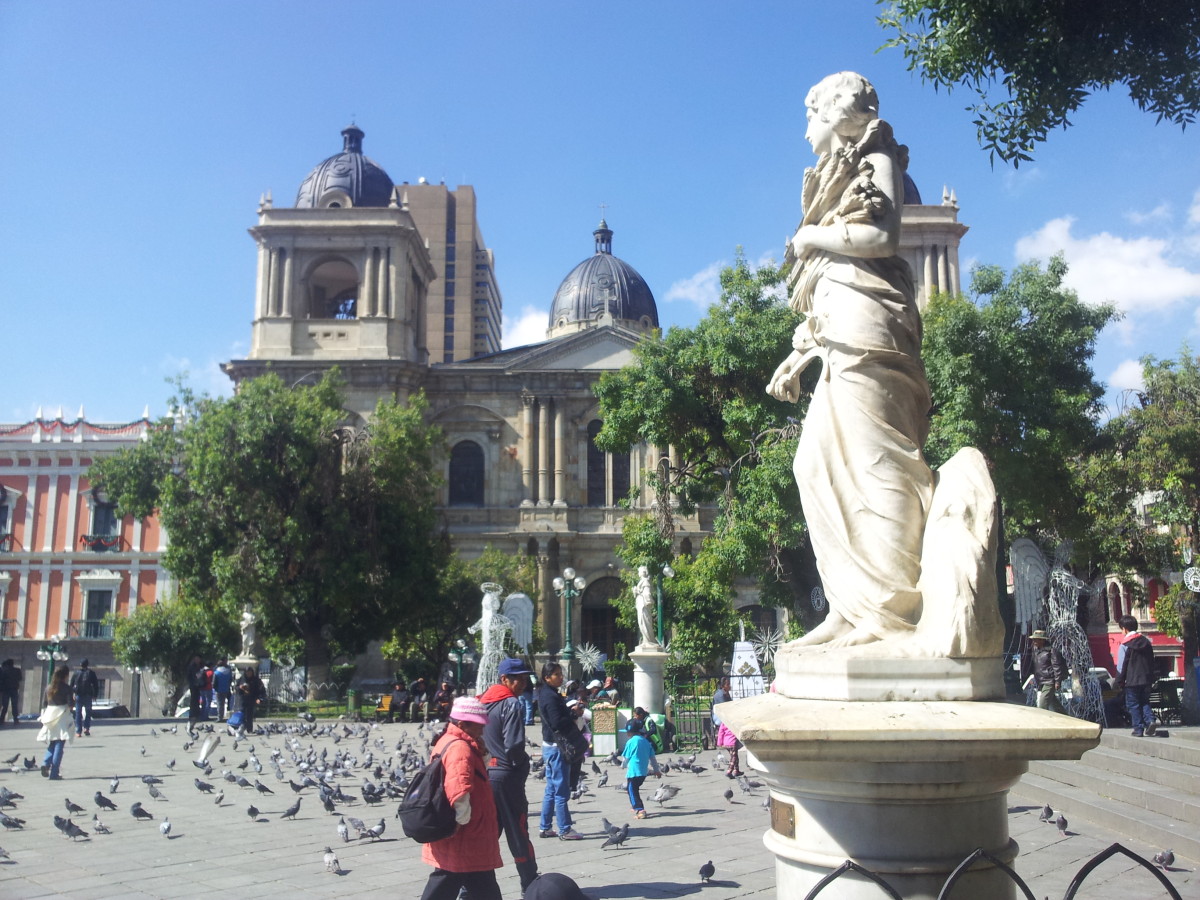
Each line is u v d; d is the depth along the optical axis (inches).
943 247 2022.6
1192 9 321.7
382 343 2183.8
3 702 1141.7
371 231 2218.3
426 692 1397.6
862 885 150.6
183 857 408.8
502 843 434.0
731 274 1125.1
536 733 1023.6
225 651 1667.1
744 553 991.6
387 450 1598.2
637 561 1201.4
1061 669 719.7
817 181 190.2
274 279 2210.9
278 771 657.0
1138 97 342.3
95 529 2084.2
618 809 526.0
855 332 179.2
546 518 2265.0
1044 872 333.7
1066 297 1018.7
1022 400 986.1
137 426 2110.0
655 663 901.8
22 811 530.3
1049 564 1043.9
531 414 2320.4
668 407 1106.7
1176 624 1005.2
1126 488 1004.6
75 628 2041.1
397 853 412.2
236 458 1448.1
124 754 826.2
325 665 1552.7
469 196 5098.4
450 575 1886.1
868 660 159.9
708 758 778.2
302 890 349.4
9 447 2090.3
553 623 2229.3
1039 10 330.0
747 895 331.0
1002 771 150.6
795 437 971.9
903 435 177.0
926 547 167.2
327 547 1486.2
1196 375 969.5
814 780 153.9
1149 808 399.2
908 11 346.9
